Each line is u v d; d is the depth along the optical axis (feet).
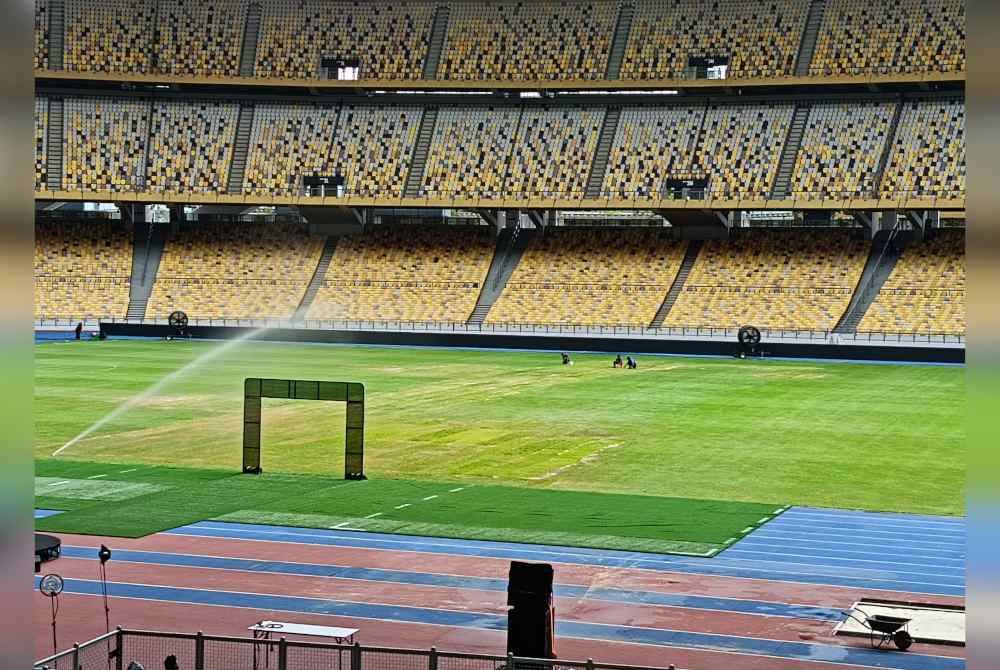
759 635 65.67
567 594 73.77
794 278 263.29
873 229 269.23
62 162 289.94
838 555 83.56
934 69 269.03
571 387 187.11
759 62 282.15
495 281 280.31
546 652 58.95
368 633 65.26
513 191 282.97
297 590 74.08
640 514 96.99
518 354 245.04
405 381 193.47
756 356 239.91
